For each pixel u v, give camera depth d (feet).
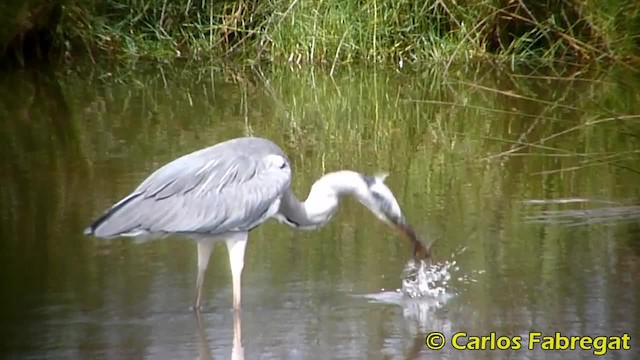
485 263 34.17
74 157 47.93
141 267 34.17
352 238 37.09
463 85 66.74
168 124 55.62
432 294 31.63
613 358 27.17
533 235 36.63
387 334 28.86
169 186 30.12
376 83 68.64
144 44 79.20
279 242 36.83
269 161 31.48
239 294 30.19
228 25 78.43
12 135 53.21
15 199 41.01
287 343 28.22
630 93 61.82
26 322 29.53
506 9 72.54
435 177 44.39
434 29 74.79
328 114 59.06
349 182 32.48
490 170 45.47
